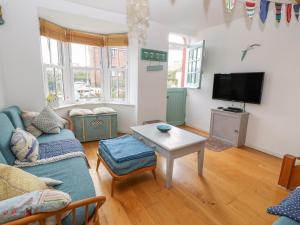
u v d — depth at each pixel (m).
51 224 0.90
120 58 3.91
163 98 3.97
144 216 1.64
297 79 2.67
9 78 2.43
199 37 4.17
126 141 2.28
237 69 3.46
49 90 3.20
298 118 2.71
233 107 3.57
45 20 2.93
